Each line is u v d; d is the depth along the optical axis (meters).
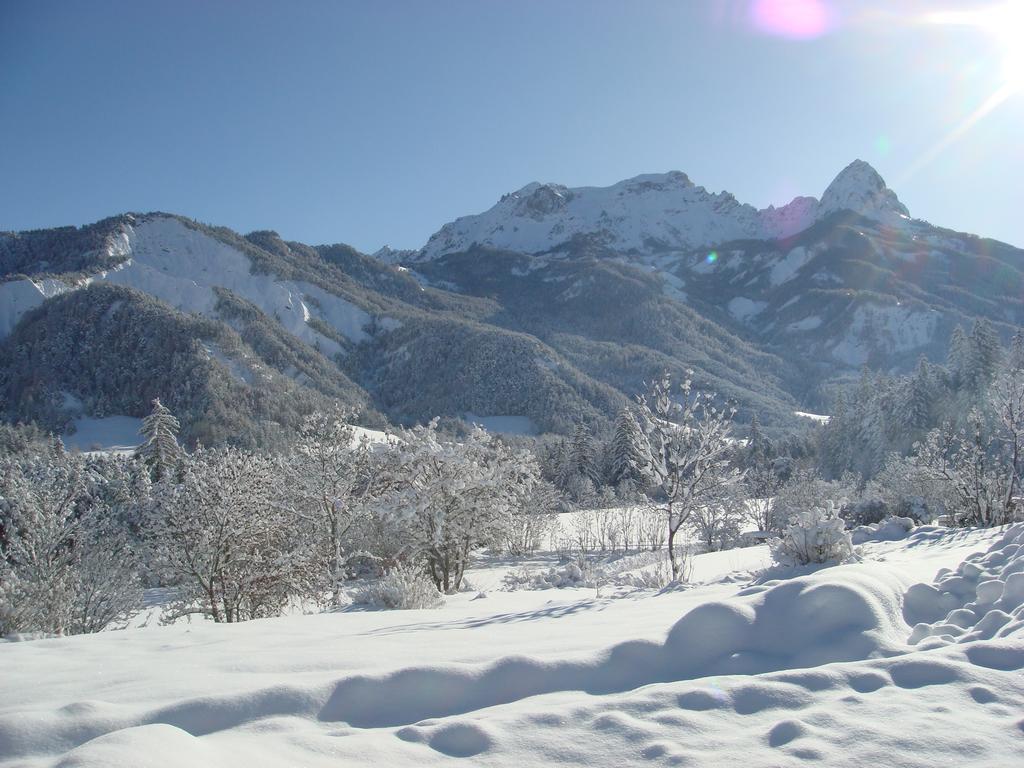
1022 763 2.38
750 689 3.09
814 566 8.60
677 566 11.62
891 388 61.97
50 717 2.95
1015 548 5.90
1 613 8.46
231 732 2.93
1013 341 53.41
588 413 136.75
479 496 17.12
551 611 6.37
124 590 11.76
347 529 17.50
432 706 3.24
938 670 3.14
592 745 2.69
